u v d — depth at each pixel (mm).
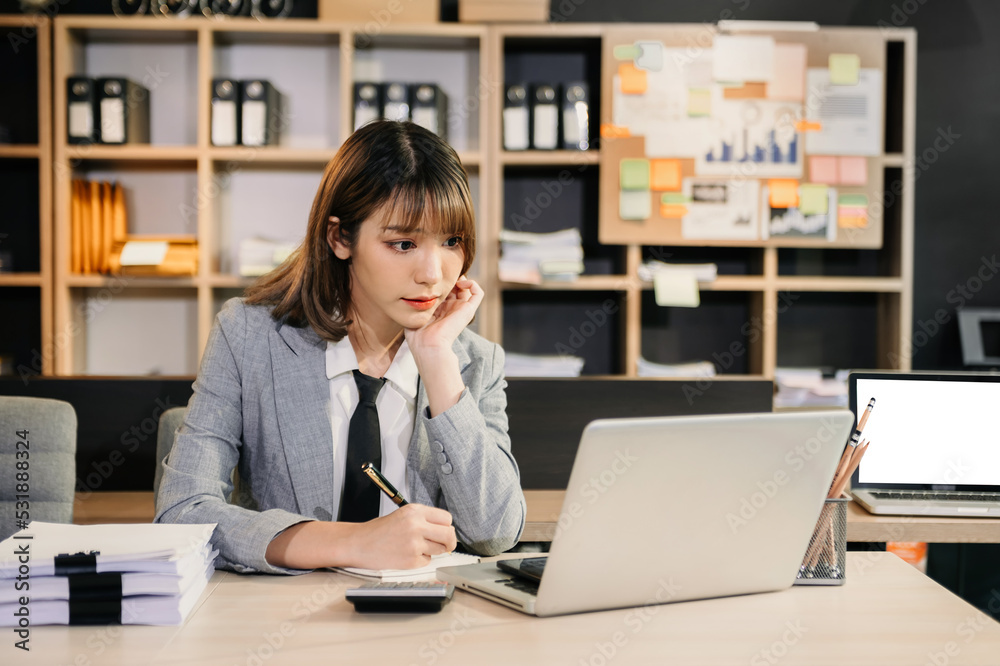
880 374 1614
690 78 2988
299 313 1205
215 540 983
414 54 3225
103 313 3230
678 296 2980
